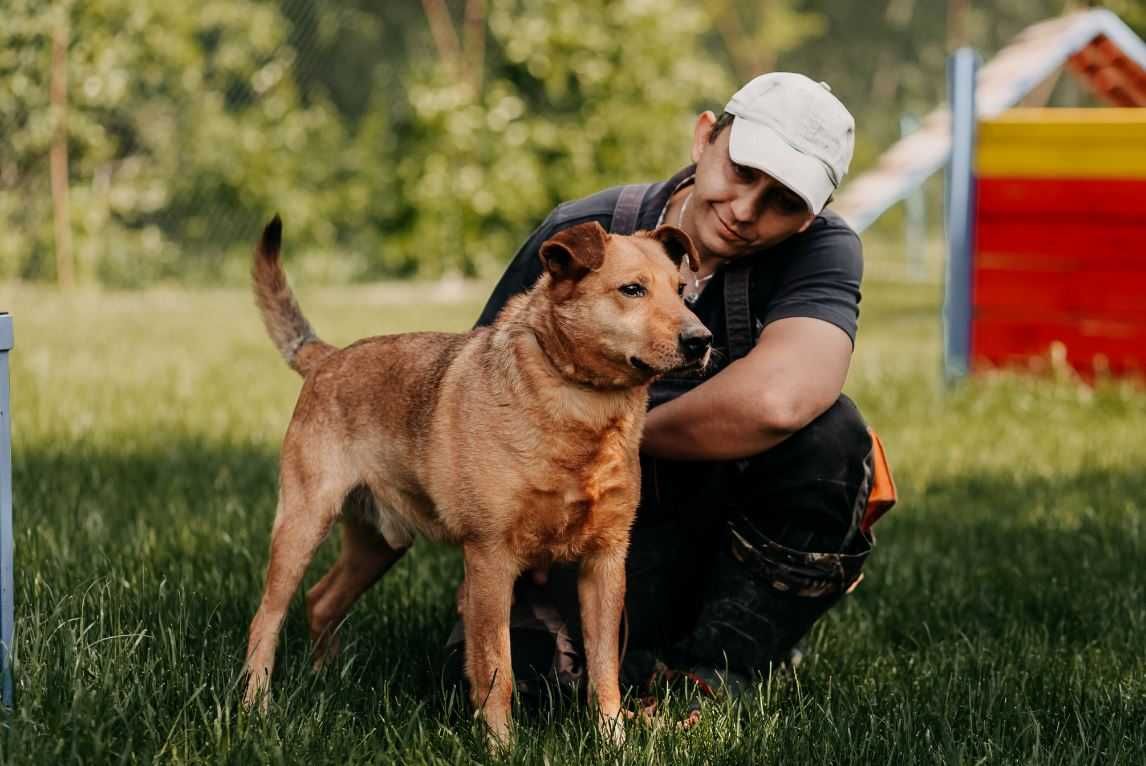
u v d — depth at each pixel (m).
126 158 13.98
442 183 14.81
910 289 15.80
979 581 4.28
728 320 3.34
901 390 7.92
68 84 12.97
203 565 4.02
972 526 4.93
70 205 13.20
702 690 3.21
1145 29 14.28
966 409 7.45
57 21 12.69
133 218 13.98
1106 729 2.91
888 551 4.59
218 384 7.50
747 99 3.16
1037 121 7.96
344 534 3.60
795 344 3.14
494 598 3.04
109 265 13.70
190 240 14.40
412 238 14.96
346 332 10.07
